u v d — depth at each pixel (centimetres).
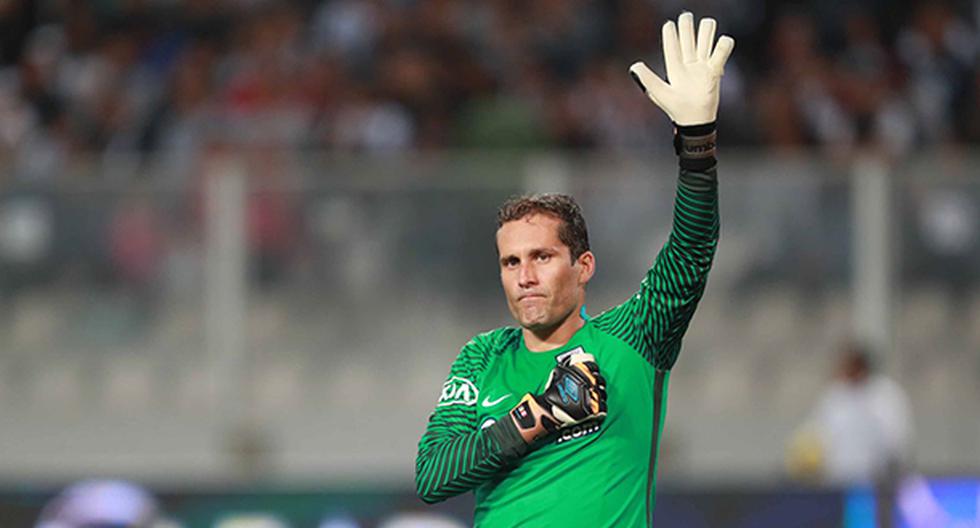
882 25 5303
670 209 4156
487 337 1703
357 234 4175
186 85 4956
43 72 5122
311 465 4162
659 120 4856
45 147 4881
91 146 4862
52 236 4184
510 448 1559
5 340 4206
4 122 4972
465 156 4628
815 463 4034
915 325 4200
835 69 5122
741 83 4978
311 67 4969
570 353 1600
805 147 4850
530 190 4166
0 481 3120
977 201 4194
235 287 4162
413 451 4169
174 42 5184
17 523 3111
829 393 4156
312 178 4166
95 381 4194
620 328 1645
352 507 3041
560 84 5044
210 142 4772
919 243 4206
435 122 4859
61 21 5319
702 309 4228
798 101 4934
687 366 4225
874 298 4197
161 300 4175
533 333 1655
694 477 3153
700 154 1588
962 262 4194
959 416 4184
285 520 3058
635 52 5181
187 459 4169
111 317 4184
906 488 2958
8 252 4191
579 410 1550
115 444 4191
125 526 3092
